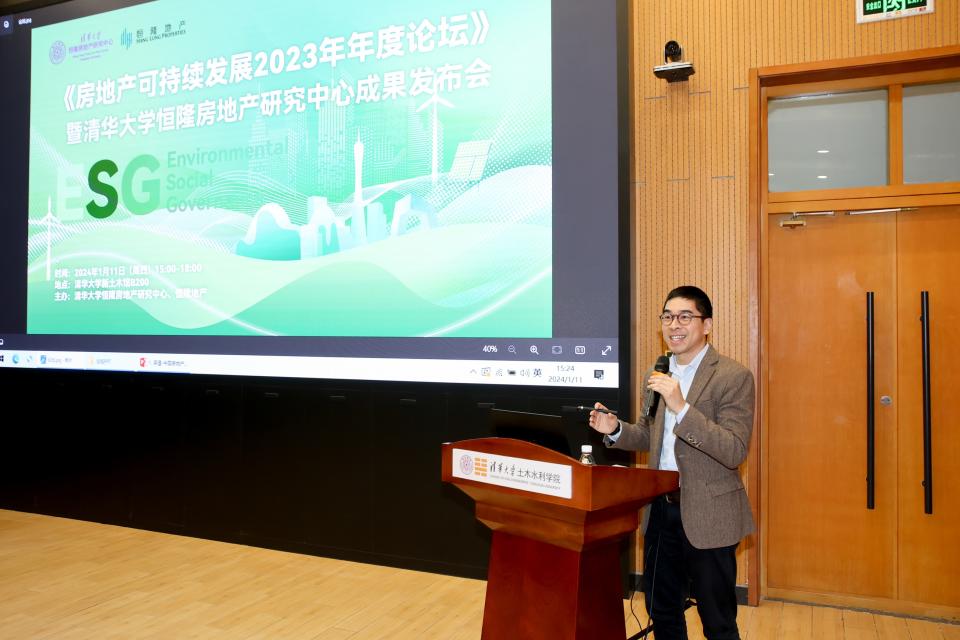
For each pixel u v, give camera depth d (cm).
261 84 419
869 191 335
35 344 480
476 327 365
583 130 348
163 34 448
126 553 402
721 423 216
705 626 216
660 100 357
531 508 202
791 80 341
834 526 339
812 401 344
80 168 469
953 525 322
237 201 422
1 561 387
